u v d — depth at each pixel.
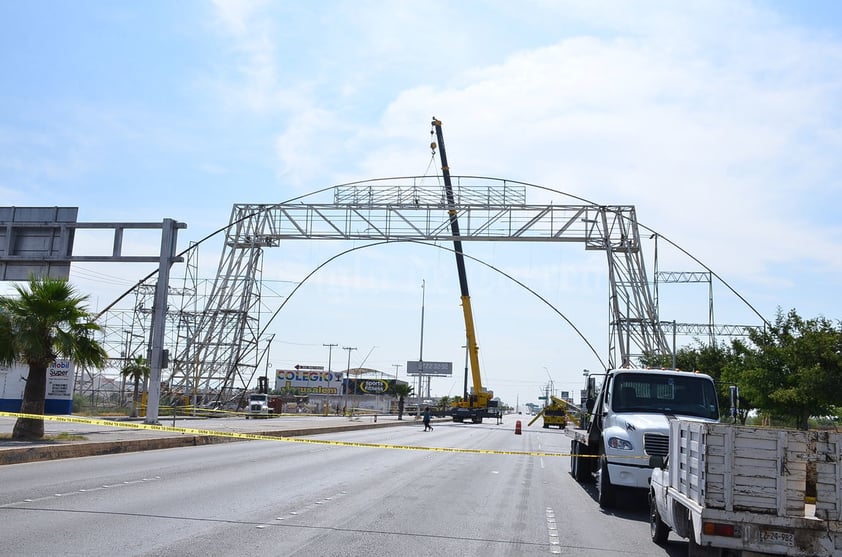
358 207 49.84
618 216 49.03
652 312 48.38
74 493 13.38
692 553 8.79
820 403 27.16
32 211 31.39
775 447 8.20
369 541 10.27
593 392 19.03
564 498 16.95
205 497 13.62
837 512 8.05
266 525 11.05
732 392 16.84
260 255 53.94
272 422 50.16
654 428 15.25
